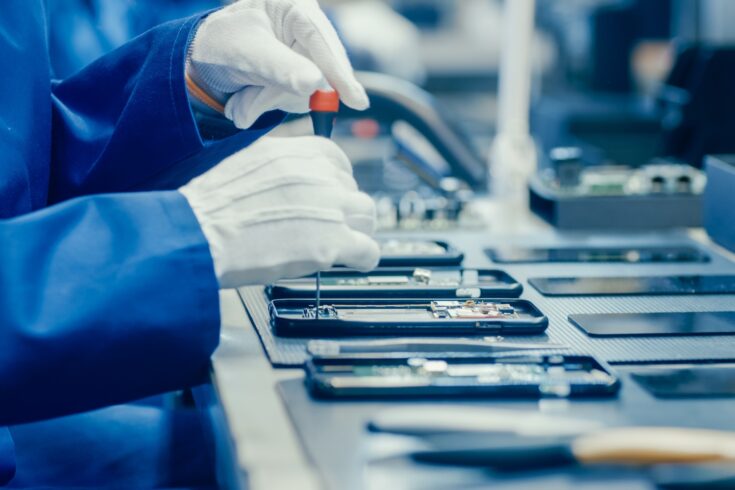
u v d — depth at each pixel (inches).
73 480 41.4
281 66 35.4
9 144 38.0
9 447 39.3
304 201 32.4
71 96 44.3
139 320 31.1
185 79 39.3
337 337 34.0
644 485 23.6
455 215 55.1
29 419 32.4
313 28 36.6
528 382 28.5
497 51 159.6
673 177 57.3
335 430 26.0
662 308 38.2
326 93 35.9
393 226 53.9
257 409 27.7
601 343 33.8
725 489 23.6
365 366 30.2
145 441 43.6
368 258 33.0
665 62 111.7
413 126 64.2
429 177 61.4
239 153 34.1
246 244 32.2
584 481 23.7
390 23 111.0
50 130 42.1
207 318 32.0
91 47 59.2
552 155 60.1
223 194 33.1
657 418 26.9
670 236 52.2
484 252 47.9
